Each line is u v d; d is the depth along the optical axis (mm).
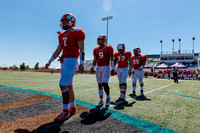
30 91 4258
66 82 2037
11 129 1609
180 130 1683
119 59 3629
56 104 2770
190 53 37750
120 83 3613
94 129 1660
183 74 15398
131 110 2486
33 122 1846
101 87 2932
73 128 1679
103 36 2932
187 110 2543
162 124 1859
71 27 2285
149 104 2973
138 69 4336
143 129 1690
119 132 1591
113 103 3043
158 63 40000
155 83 8516
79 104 2850
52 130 1608
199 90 5301
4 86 5277
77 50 2250
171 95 4129
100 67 2898
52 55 2400
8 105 2680
